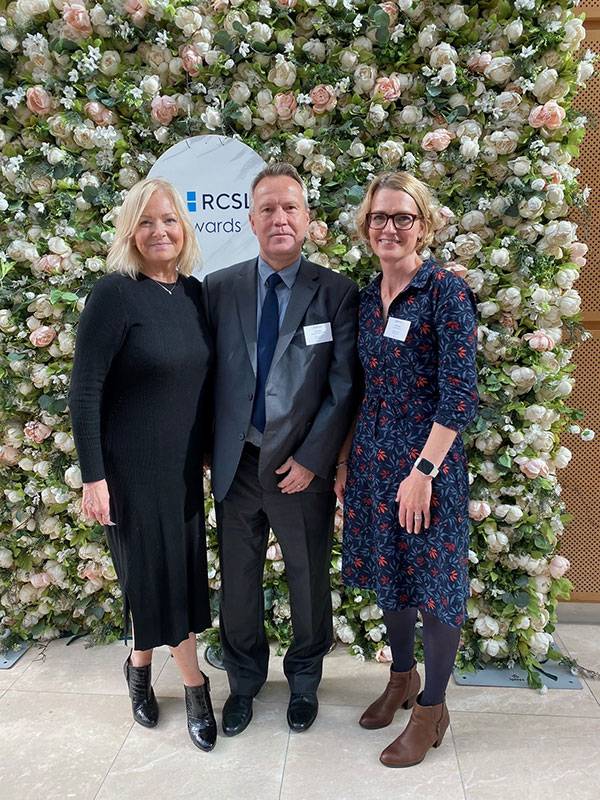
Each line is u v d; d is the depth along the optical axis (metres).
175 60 2.22
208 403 1.92
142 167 2.31
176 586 1.85
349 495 1.92
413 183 1.71
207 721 2.00
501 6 2.05
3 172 2.34
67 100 2.24
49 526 2.54
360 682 2.32
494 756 1.92
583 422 2.66
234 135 2.25
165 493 1.80
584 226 2.52
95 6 2.17
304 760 1.91
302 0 2.13
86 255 2.40
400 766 1.87
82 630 2.68
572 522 2.74
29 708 2.19
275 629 2.53
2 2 2.29
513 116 2.12
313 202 2.24
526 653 2.37
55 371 2.44
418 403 1.73
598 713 2.13
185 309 1.84
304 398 1.82
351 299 1.90
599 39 2.41
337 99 2.20
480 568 2.36
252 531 2.00
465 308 1.65
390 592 1.81
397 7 2.10
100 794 1.80
